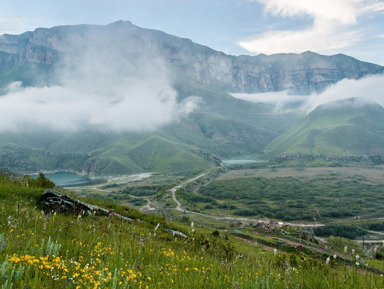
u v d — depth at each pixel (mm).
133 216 24906
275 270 9133
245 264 10375
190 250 14625
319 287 6996
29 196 20484
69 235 10430
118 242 10242
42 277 5270
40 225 10680
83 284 5277
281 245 45250
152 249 10375
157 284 6172
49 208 19109
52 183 30672
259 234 64875
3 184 22734
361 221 178000
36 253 6531
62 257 7180
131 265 7629
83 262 7070
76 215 18516
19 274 4844
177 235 20266
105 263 7328
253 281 7098
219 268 8844
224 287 6688
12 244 6840
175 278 6934
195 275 7598
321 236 126312
